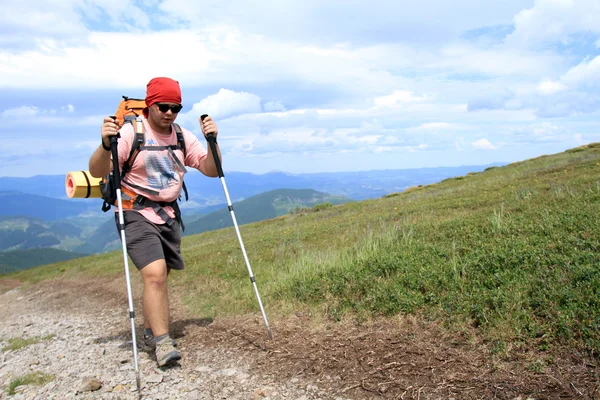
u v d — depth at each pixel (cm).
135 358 434
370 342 459
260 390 393
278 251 1237
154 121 486
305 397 371
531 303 442
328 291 639
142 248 490
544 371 343
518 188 1568
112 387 450
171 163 505
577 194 1048
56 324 984
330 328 524
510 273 521
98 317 977
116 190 461
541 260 530
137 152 484
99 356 586
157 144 495
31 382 518
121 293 1309
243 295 773
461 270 576
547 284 464
